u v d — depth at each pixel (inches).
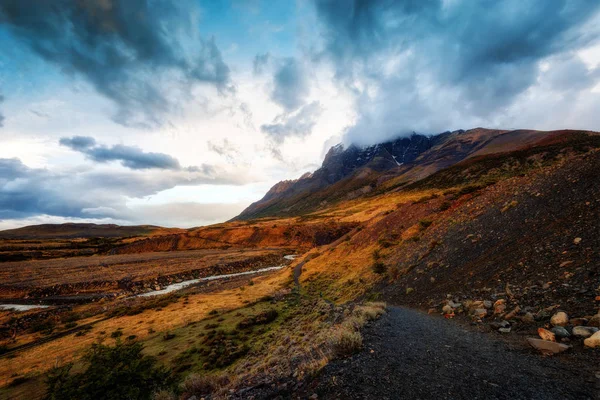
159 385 506.0
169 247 7509.8
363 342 337.1
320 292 1676.9
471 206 1296.8
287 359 392.5
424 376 234.7
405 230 1742.1
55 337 1785.2
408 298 794.2
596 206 602.5
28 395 959.6
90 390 476.4
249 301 2028.8
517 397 192.1
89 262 5137.8
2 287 3356.3
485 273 652.1
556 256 530.6
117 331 1669.5
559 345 269.1
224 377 414.9
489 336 355.3
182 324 1635.1
